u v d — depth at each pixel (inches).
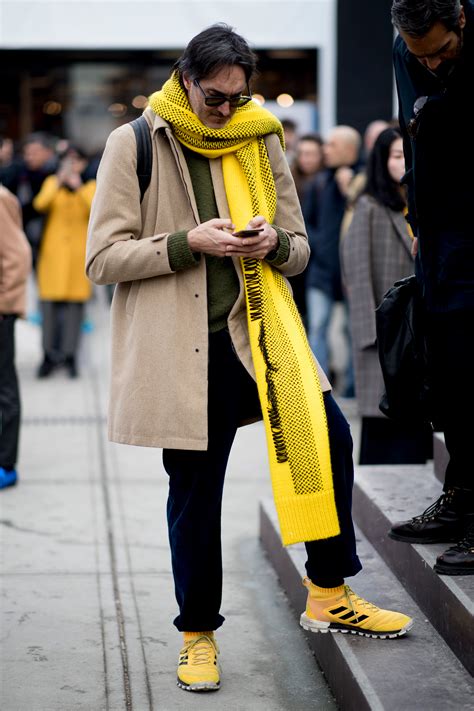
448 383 247.4
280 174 245.0
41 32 973.2
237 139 233.8
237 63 222.4
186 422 229.8
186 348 231.6
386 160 351.6
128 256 227.8
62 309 673.6
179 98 231.0
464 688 219.8
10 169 686.5
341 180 561.9
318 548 241.6
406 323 253.9
